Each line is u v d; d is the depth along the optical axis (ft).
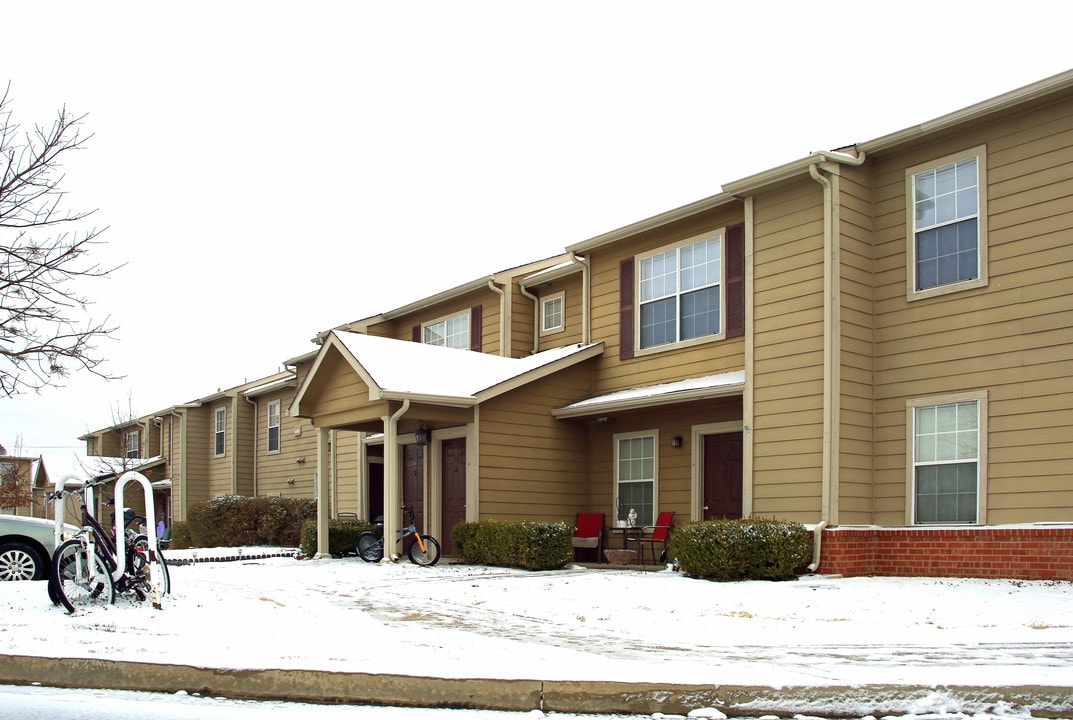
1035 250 41.55
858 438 45.85
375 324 83.56
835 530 43.60
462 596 38.52
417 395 53.83
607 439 61.00
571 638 27.53
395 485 55.01
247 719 19.27
